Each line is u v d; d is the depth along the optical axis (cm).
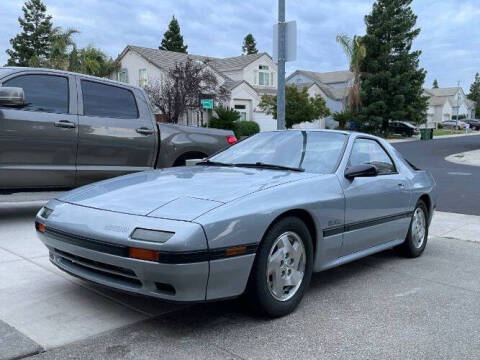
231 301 402
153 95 3094
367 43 4428
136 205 351
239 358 309
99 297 402
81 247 344
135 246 314
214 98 3259
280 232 364
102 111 684
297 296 384
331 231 413
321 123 5288
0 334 328
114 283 339
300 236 384
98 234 333
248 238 336
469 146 3378
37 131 616
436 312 398
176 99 3033
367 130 4525
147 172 459
